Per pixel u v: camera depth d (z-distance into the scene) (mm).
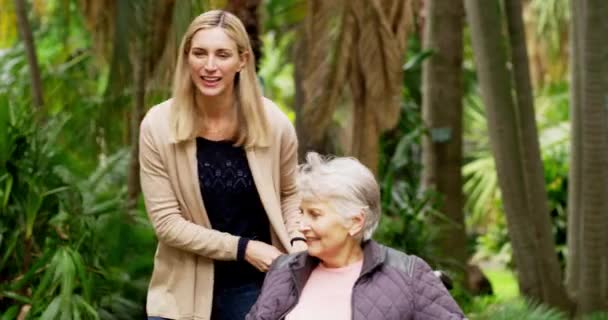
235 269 4492
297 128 9609
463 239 10930
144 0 7836
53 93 10422
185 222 4398
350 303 3793
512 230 9750
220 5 7488
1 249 6207
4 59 11773
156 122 4438
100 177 7398
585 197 9539
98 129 9102
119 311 6891
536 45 19016
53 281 5781
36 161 6266
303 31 9031
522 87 9688
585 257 9609
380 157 11211
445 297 3781
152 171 4438
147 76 7977
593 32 9234
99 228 6992
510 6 9648
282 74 20969
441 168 10883
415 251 9117
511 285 14523
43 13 12805
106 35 9516
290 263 3930
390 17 8062
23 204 6180
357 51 8078
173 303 4473
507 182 9617
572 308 9828
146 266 7188
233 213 4473
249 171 4465
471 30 9547
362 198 3762
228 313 4504
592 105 9344
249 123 4426
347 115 8312
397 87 8141
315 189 3766
